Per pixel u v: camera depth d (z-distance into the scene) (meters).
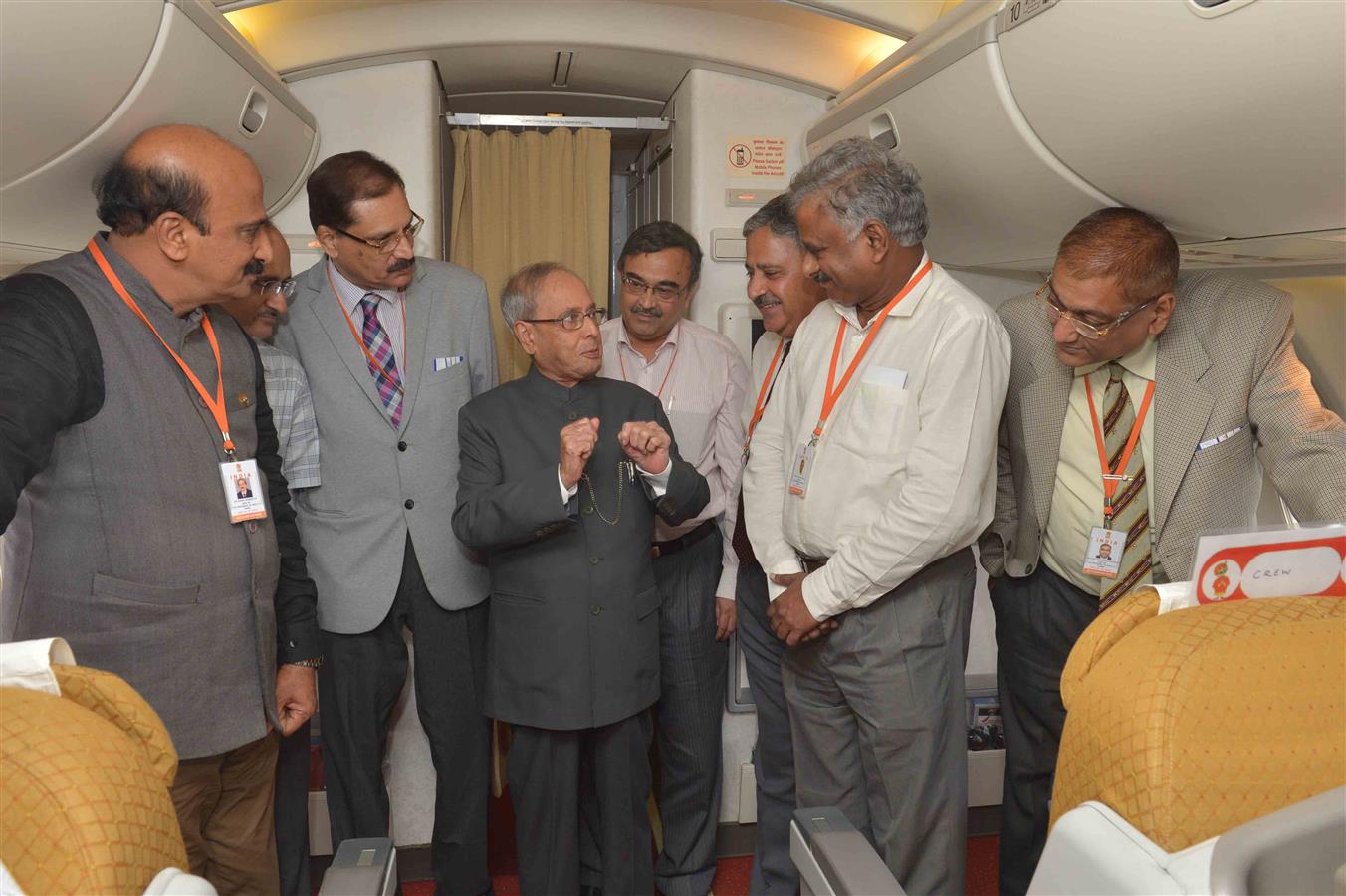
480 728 2.49
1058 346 1.82
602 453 2.25
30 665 0.90
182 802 1.73
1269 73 1.30
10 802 0.75
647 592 2.27
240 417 1.83
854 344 2.04
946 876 2.03
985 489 1.97
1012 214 2.19
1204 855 0.77
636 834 2.36
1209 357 1.81
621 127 3.25
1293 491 1.73
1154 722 0.86
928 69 2.04
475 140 3.29
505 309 2.27
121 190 1.56
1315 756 0.88
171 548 1.64
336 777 2.43
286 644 2.01
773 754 2.55
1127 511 1.89
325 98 2.78
